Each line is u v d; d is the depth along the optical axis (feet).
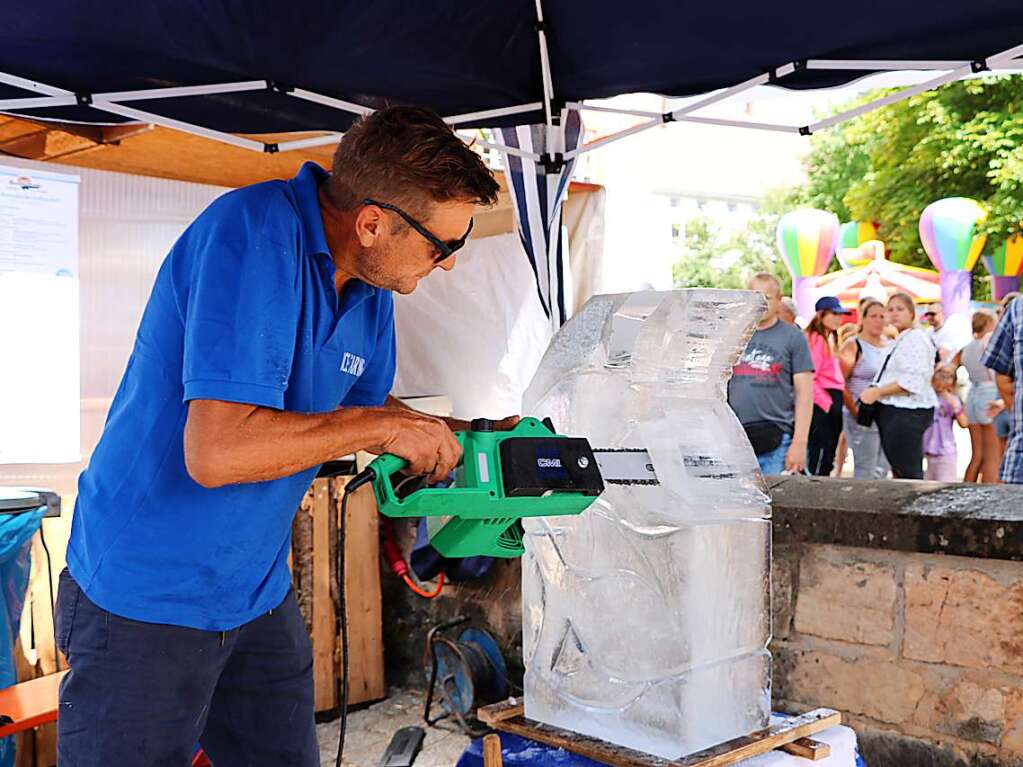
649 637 5.43
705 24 8.04
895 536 8.05
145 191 12.87
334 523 13.38
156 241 12.93
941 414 22.81
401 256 5.19
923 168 47.19
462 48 8.68
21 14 7.25
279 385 4.75
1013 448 14.16
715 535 5.48
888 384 19.98
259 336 4.69
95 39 7.63
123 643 5.08
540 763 5.70
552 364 5.99
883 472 20.80
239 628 5.53
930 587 8.12
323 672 13.12
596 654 5.69
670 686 5.34
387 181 4.94
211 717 6.03
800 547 8.87
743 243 69.56
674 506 5.31
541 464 4.90
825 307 19.98
